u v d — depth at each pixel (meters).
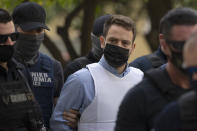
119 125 6.46
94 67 8.55
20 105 7.88
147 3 20.27
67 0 18.75
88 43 18.14
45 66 9.68
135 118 6.36
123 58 8.45
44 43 17.88
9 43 7.93
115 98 8.45
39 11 9.54
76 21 23.23
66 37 18.50
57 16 24.91
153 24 20.19
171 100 6.28
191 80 5.57
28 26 9.28
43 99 9.61
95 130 8.39
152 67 10.02
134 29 8.55
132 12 22.84
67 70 10.15
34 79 9.54
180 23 6.24
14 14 9.50
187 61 5.57
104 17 10.09
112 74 8.51
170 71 6.40
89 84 8.49
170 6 20.23
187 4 22.83
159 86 6.32
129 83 8.56
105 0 20.11
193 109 5.48
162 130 5.74
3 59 7.90
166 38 6.36
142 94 6.35
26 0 16.23
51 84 9.69
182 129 5.50
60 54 17.89
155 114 6.27
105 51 8.48
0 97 7.76
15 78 8.05
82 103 8.54
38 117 8.16
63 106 8.62
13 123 7.83
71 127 8.60
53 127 8.71
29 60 9.50
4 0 16.50
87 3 18.28
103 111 8.39
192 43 5.52
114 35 8.39
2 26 7.87
